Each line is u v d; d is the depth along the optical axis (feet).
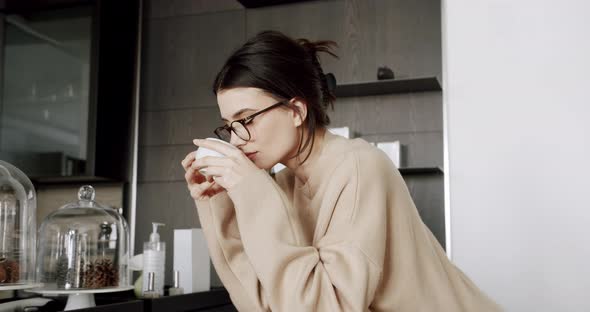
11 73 11.07
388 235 3.45
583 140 8.55
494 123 8.92
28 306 4.31
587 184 8.46
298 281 3.07
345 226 3.25
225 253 3.70
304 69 3.54
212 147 3.49
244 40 11.86
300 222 3.63
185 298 5.34
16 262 4.16
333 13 11.32
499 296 8.60
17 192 4.32
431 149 10.57
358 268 3.07
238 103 3.43
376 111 10.93
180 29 12.28
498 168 8.82
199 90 12.04
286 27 11.57
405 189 3.61
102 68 10.88
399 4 11.00
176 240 6.77
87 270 4.58
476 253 8.76
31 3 11.05
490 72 9.04
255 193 3.27
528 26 8.98
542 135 8.71
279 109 3.44
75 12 10.96
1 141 11.00
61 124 10.82
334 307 3.04
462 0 9.30
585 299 8.27
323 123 3.68
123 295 5.92
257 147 3.46
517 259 8.58
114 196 11.72
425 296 3.50
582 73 8.68
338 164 3.47
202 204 3.84
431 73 10.68
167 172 11.97
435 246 3.80
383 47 10.96
